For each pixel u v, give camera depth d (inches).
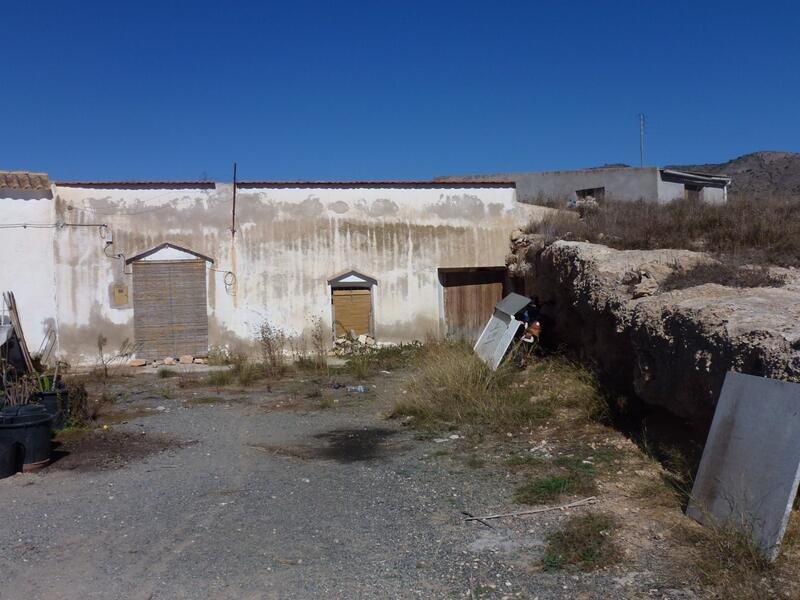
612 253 468.4
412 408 422.3
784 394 210.4
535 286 661.9
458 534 235.8
